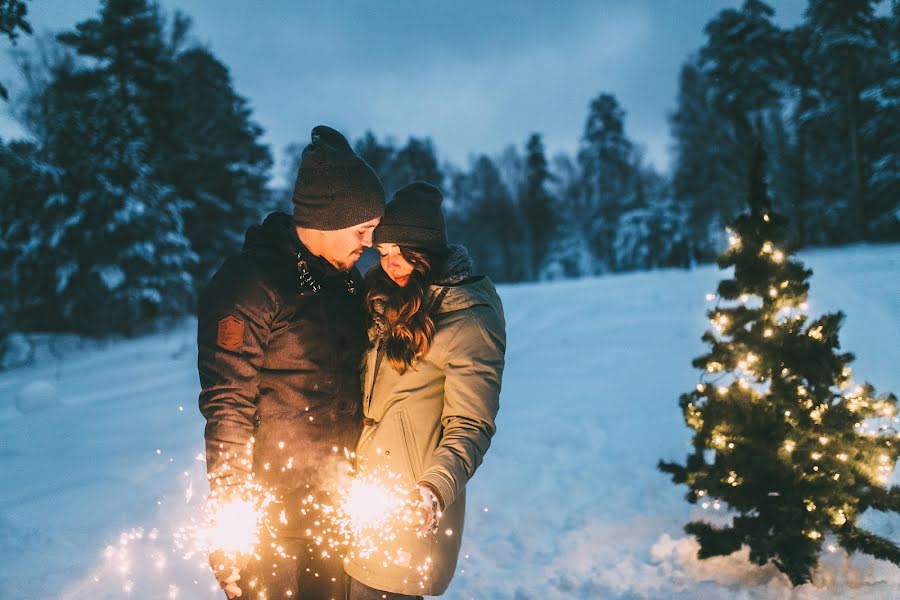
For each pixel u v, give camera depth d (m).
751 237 3.90
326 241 2.40
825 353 3.65
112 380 13.00
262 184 39.72
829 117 40.22
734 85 39.62
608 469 5.47
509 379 9.32
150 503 5.08
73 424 8.49
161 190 24.83
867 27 37.00
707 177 45.25
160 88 29.31
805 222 40.16
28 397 9.74
